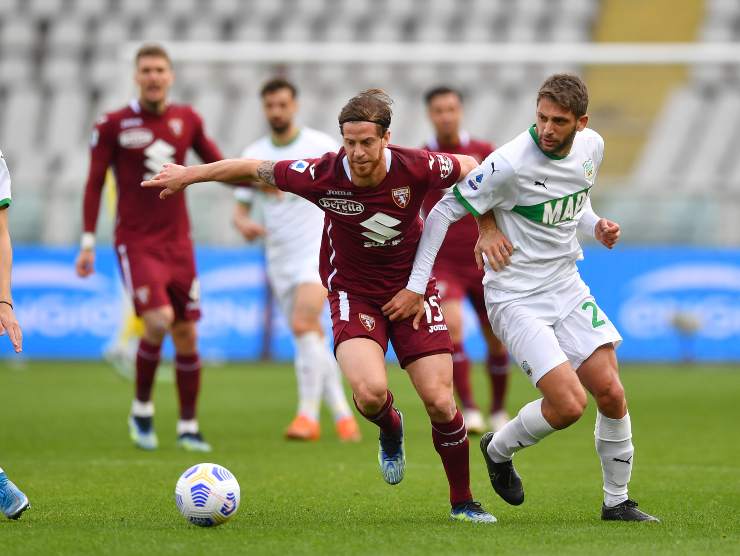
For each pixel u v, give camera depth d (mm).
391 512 20938
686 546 17016
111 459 29172
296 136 34594
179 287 31547
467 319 62844
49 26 86562
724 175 71312
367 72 78188
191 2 85938
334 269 20938
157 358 31219
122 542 17172
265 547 16797
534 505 22062
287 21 84875
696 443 32875
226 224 64125
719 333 61312
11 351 65500
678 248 61375
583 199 20484
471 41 83062
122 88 56375
